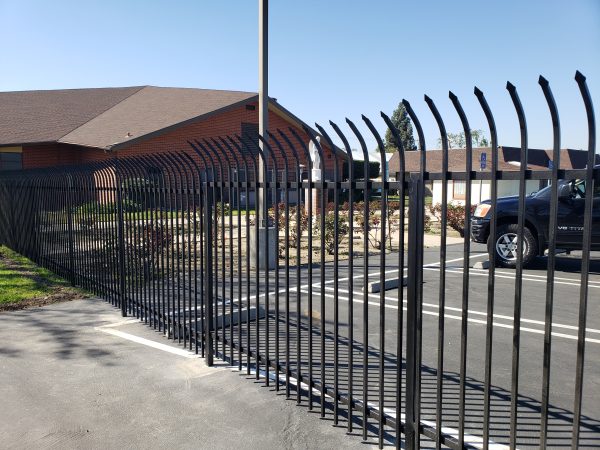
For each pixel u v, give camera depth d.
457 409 3.89
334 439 3.50
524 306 7.00
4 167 24.34
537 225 9.60
